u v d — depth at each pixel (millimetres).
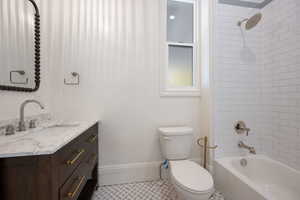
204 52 1902
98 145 1726
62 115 1637
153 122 1852
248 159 1844
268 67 1859
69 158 907
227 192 1567
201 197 1114
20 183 709
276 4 1759
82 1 1654
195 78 2016
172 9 1985
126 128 1790
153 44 1827
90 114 1697
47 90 1581
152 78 1832
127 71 1771
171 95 1884
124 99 1772
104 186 1737
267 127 1883
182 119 1936
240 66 1878
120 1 1738
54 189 729
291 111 1616
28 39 1299
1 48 1019
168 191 1651
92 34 1681
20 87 1189
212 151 1812
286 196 1521
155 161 1872
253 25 1719
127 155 1805
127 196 1566
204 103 1901
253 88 1922
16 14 1161
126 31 1758
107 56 1722
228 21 1833
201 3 1969
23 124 1063
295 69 1579
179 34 2006
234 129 1866
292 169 1575
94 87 1700
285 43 1670
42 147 732
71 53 1639
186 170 1376
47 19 1564
